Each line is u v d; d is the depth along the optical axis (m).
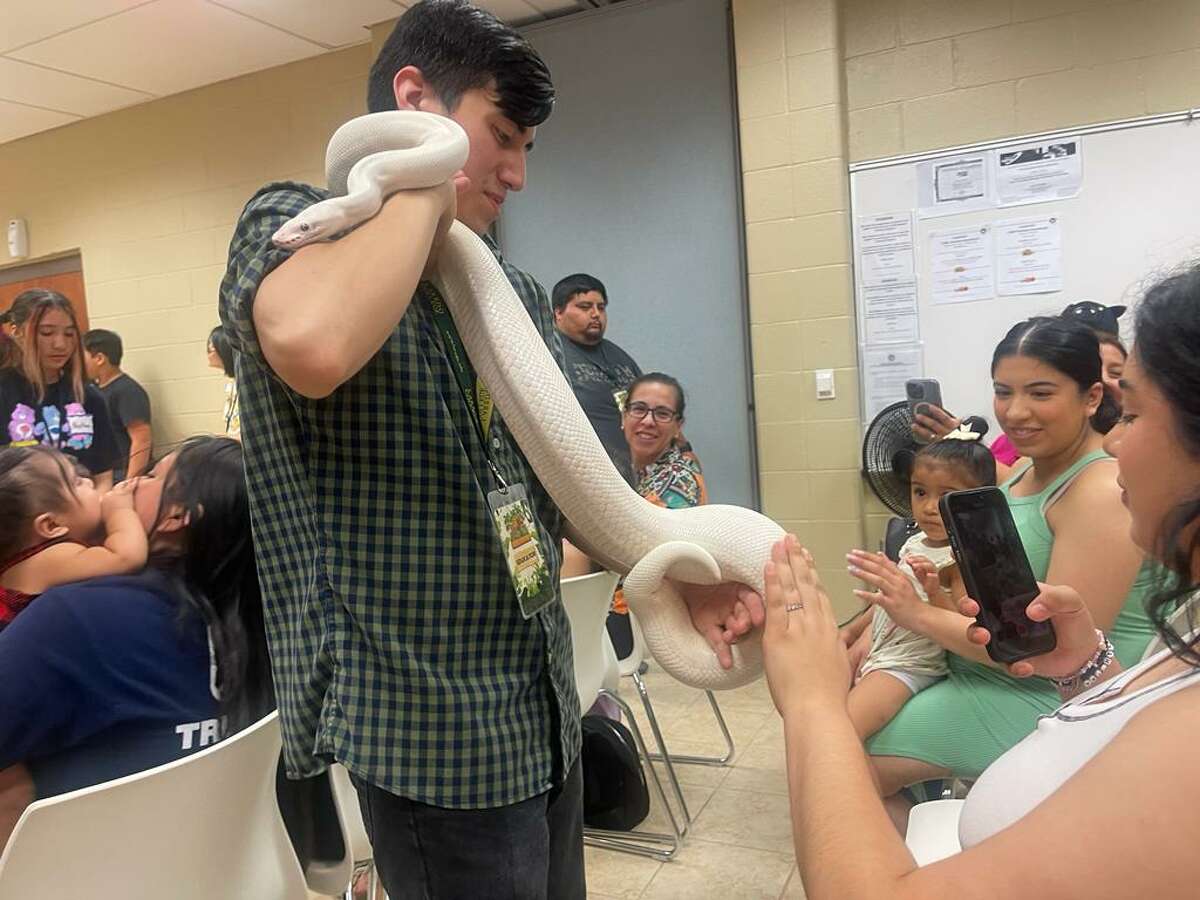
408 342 0.98
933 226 3.61
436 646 0.98
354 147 1.03
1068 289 3.44
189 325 5.24
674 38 3.96
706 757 2.94
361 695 0.94
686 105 3.97
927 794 2.04
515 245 4.40
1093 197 3.38
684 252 4.05
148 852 1.04
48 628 1.19
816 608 0.91
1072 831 0.56
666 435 3.24
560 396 1.19
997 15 3.48
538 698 1.08
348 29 4.34
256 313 0.82
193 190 5.12
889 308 3.70
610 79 4.10
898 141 3.66
